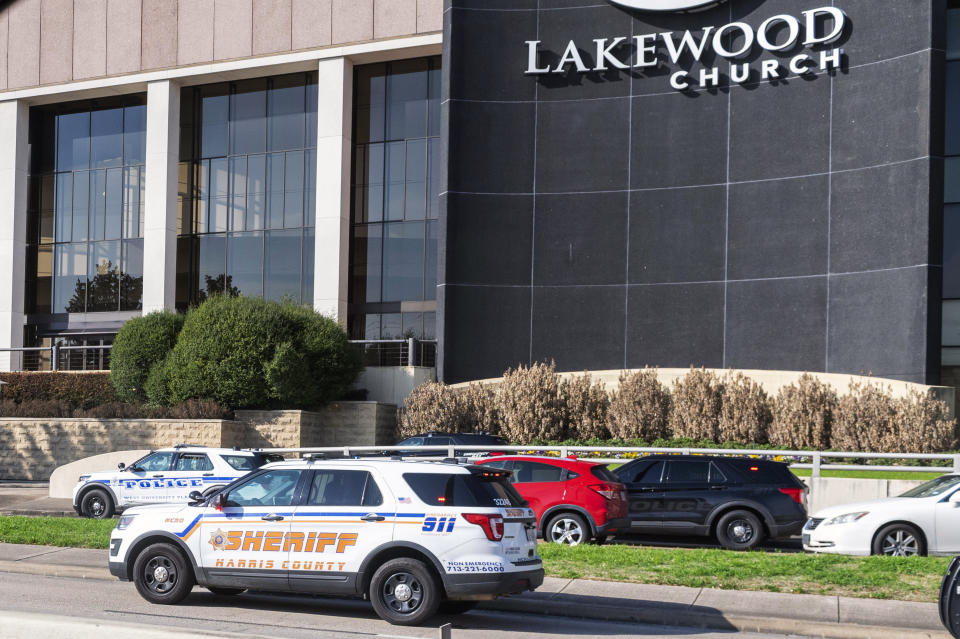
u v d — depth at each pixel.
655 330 32.94
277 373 30.80
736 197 32.47
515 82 34.75
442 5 37.06
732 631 11.20
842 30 31.31
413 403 32.16
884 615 11.29
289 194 40.84
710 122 33.00
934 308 28.84
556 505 16.81
